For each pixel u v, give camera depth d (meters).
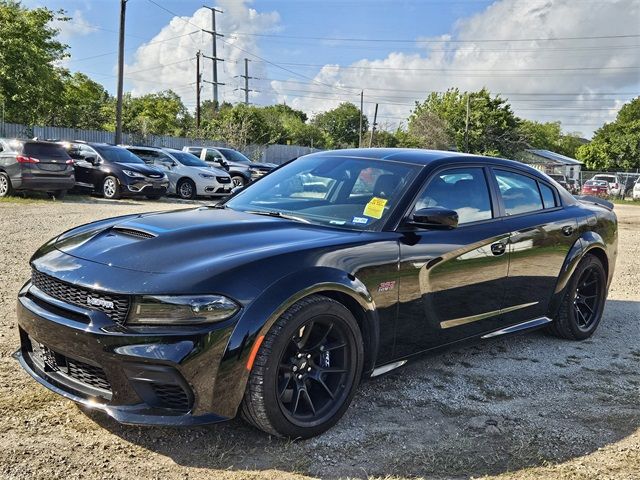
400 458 2.98
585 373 4.39
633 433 3.40
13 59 29.80
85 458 2.80
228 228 3.37
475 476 2.85
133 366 2.71
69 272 2.96
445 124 66.69
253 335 2.80
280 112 88.69
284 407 2.99
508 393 3.92
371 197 3.79
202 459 2.86
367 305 3.28
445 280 3.75
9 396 3.38
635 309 6.51
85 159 16.36
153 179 16.36
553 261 4.68
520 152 67.56
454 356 4.64
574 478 2.88
